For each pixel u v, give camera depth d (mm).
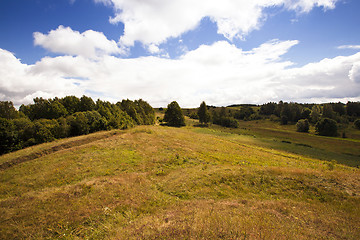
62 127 36219
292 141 65188
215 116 123062
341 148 54219
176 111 97875
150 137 39500
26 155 23031
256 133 86938
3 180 16297
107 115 52438
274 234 6059
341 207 10352
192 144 37500
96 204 10031
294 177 15039
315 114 118250
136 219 8453
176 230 6281
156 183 14953
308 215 8641
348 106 126562
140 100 99438
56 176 16453
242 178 15305
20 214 9039
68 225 8203
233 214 8219
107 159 21484
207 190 13164
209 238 5727
